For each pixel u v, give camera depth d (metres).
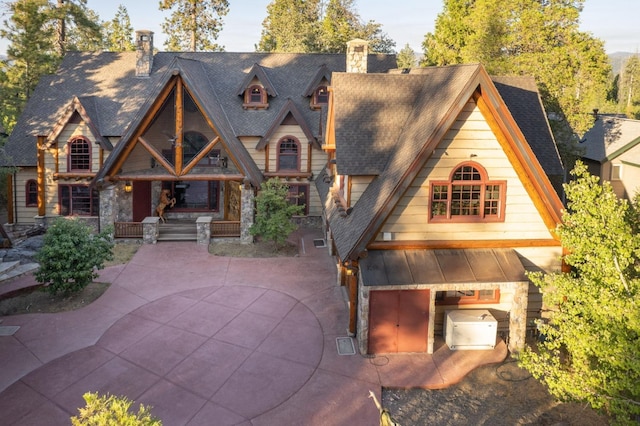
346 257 13.89
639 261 11.99
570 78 26.83
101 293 18.67
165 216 29.55
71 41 50.25
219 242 25.53
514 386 13.04
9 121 37.69
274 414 11.57
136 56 31.16
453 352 14.58
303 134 28.16
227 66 31.41
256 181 25.14
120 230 25.03
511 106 19.61
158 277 20.44
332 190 21.58
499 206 14.89
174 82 24.12
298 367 13.59
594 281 10.66
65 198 28.09
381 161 15.96
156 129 26.70
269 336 15.34
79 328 15.84
